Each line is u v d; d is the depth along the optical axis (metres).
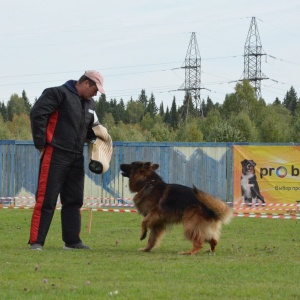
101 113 126.19
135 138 51.62
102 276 8.03
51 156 10.99
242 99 71.19
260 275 8.29
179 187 11.15
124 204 23.91
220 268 8.84
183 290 7.13
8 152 24.91
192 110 76.50
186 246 12.03
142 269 8.68
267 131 48.12
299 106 84.06
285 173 22.55
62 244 12.23
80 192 11.45
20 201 24.62
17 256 9.83
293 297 6.86
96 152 11.54
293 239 13.76
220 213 10.70
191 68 73.69
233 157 23.23
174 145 24.47
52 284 7.36
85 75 11.12
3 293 6.86
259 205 22.42
